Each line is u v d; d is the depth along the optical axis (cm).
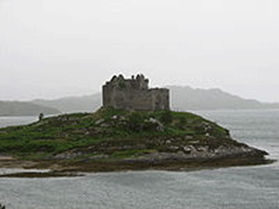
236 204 6794
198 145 11644
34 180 8862
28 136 13612
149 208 6606
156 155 10869
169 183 8481
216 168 10194
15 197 7406
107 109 16138
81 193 7675
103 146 11681
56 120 16250
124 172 9662
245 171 9800
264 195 7375
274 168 10225
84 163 10619
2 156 11931
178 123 15262
